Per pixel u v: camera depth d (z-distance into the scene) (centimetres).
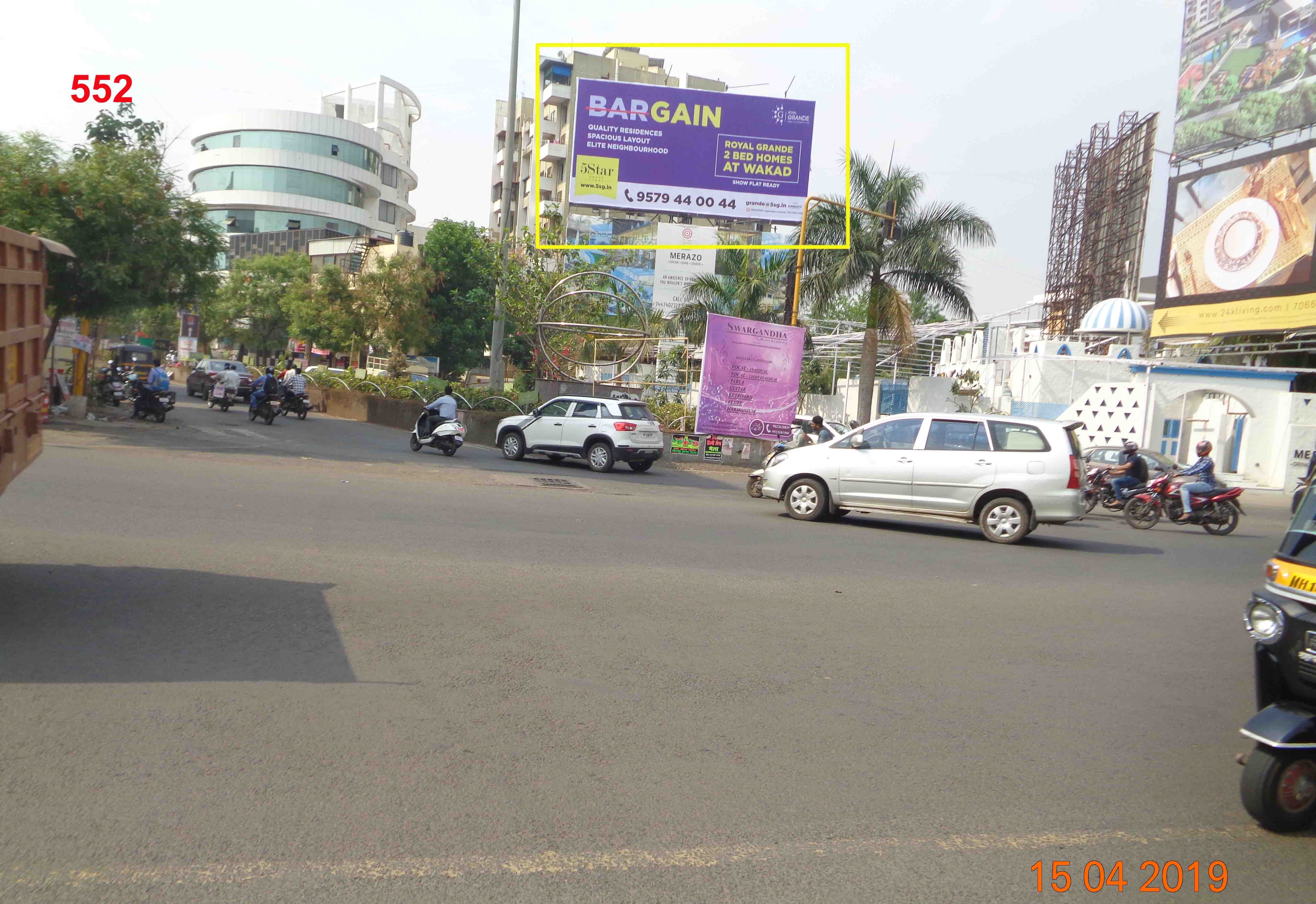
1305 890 355
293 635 593
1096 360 3278
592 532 1117
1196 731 529
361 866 324
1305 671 398
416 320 4544
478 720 473
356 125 9081
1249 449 2953
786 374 2467
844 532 1319
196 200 2111
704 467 2453
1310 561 413
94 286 1889
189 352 5766
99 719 438
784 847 360
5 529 841
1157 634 772
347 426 2986
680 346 3344
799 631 702
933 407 3619
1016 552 1234
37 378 688
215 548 832
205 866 318
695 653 623
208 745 417
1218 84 3428
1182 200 3550
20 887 298
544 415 2256
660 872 334
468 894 312
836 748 470
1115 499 1947
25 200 1811
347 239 6600
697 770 429
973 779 441
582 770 420
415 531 1012
